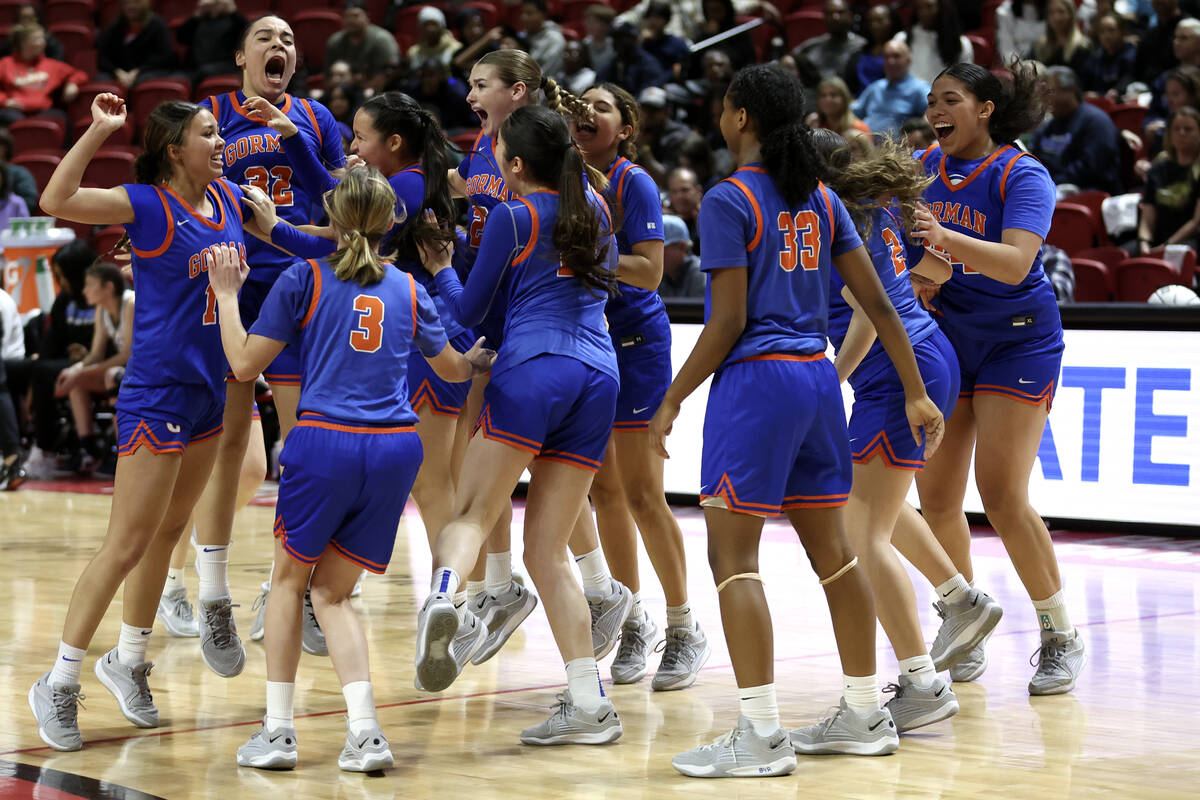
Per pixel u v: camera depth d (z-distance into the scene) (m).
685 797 6.38
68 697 7.24
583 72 22.03
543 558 7.41
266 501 17.53
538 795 6.42
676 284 16.97
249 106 9.37
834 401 6.85
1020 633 10.20
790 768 6.75
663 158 20.78
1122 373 14.23
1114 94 20.47
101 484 18.89
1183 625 10.44
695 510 16.42
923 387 7.05
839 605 7.06
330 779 6.69
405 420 7.00
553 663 9.37
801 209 6.83
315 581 7.09
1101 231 17.95
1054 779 6.65
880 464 7.74
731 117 6.89
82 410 19.05
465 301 7.41
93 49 27.97
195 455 7.72
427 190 8.48
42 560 13.02
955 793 6.41
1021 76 8.61
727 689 8.66
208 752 7.18
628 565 9.00
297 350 9.45
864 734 7.10
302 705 8.18
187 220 7.40
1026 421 8.53
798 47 23.09
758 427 6.66
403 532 15.26
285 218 9.72
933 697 7.60
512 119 7.37
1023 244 8.22
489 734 7.57
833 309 8.28
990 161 8.55
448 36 24.09
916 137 15.29
